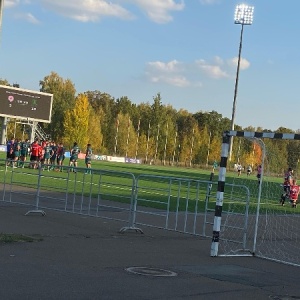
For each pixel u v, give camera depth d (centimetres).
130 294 705
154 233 1366
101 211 1731
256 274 925
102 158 8400
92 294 689
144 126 10944
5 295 650
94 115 9744
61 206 1783
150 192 2536
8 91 5141
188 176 5025
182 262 982
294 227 1741
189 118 12562
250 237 1425
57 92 10406
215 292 759
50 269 819
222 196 1076
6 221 1345
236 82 5394
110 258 959
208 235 1402
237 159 8562
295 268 1031
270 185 2572
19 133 7838
